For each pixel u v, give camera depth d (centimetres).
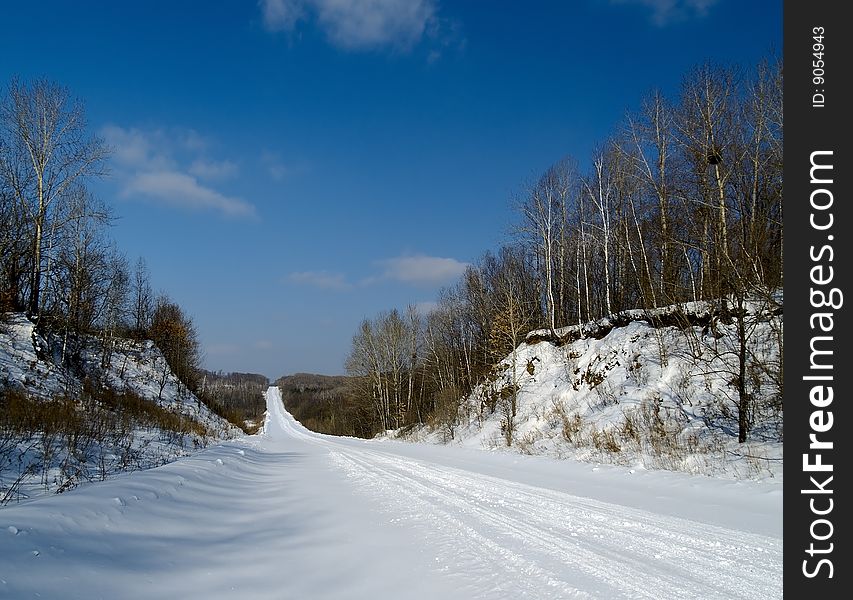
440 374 4912
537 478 1248
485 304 4303
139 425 2272
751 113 2242
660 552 612
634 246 2992
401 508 891
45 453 1279
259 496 1073
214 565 605
